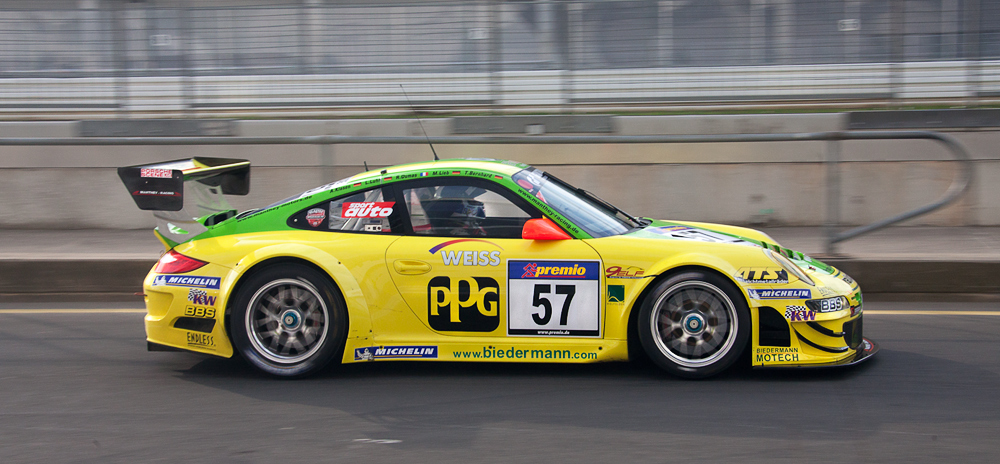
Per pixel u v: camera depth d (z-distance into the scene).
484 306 6.82
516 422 5.98
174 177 7.32
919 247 11.47
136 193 7.34
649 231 7.26
